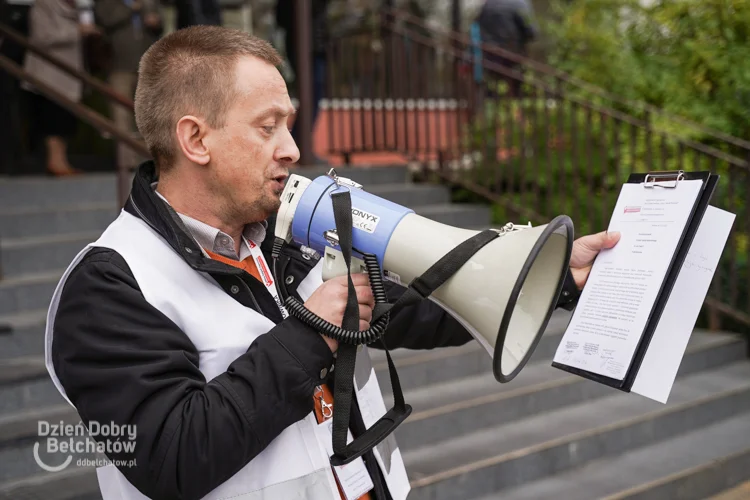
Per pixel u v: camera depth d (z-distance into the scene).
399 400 1.63
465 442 3.83
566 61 6.95
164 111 1.58
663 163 5.59
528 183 6.45
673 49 6.54
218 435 1.39
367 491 1.67
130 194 1.62
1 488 2.92
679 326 1.63
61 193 5.25
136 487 1.44
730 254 5.39
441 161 6.59
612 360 1.60
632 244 1.68
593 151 6.33
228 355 1.52
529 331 1.52
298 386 1.44
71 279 1.50
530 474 3.70
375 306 1.49
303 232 1.59
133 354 1.41
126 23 6.25
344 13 7.69
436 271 1.44
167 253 1.54
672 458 4.02
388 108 6.88
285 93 1.61
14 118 5.95
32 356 3.73
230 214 1.63
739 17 6.02
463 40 6.59
